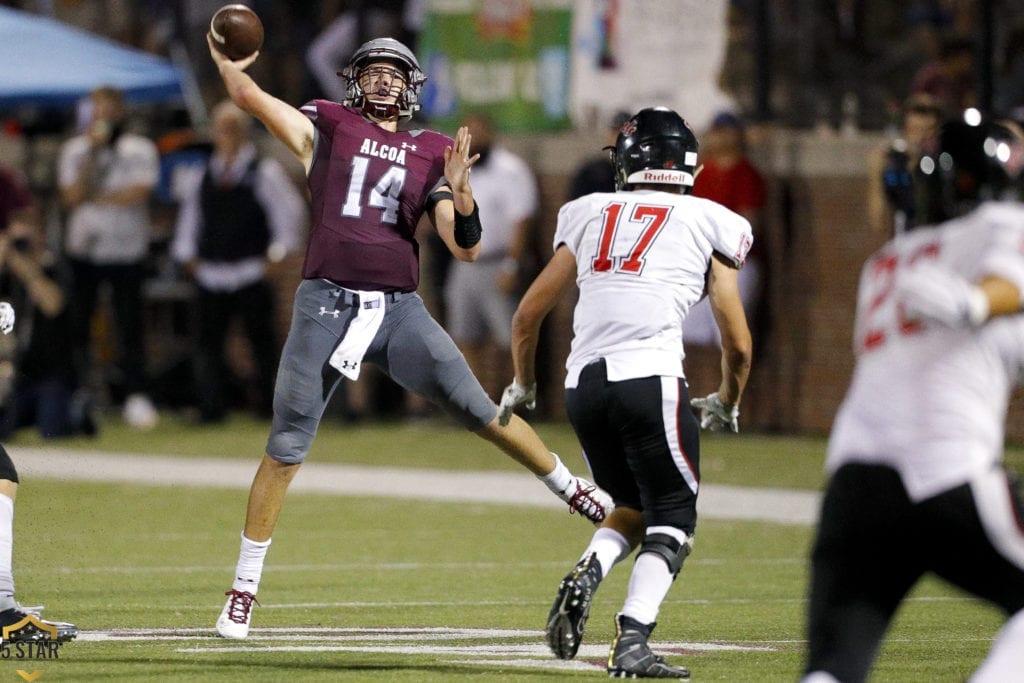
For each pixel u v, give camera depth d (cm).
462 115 6819
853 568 1709
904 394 1717
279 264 6712
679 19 6406
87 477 5406
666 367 2384
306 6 7481
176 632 2830
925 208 1852
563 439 6222
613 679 2344
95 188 6662
